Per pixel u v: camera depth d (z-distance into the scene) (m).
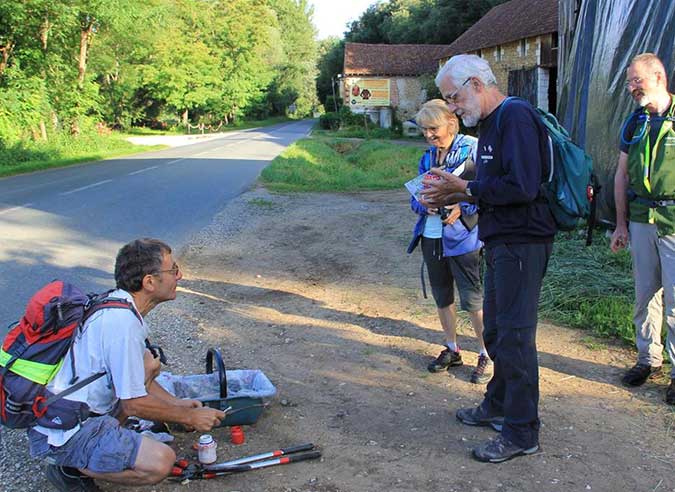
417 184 4.39
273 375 4.53
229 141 36.78
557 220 3.19
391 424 3.81
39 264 7.62
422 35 52.22
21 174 17.88
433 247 4.35
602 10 8.43
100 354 2.92
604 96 8.12
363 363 4.73
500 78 30.62
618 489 3.11
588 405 4.00
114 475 2.88
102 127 31.56
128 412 2.97
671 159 3.89
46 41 24.38
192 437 3.68
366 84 46.66
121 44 29.92
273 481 3.22
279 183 15.81
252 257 8.23
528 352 3.28
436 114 4.11
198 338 5.25
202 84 49.69
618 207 4.28
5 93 21.77
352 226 10.18
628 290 5.84
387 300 6.30
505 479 3.21
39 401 2.84
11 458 3.46
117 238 9.17
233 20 58.12
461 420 3.81
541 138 3.09
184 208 11.80
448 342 4.59
